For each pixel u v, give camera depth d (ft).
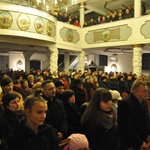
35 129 5.66
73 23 48.73
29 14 33.32
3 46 43.60
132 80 26.63
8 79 11.95
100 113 7.52
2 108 8.66
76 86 14.89
